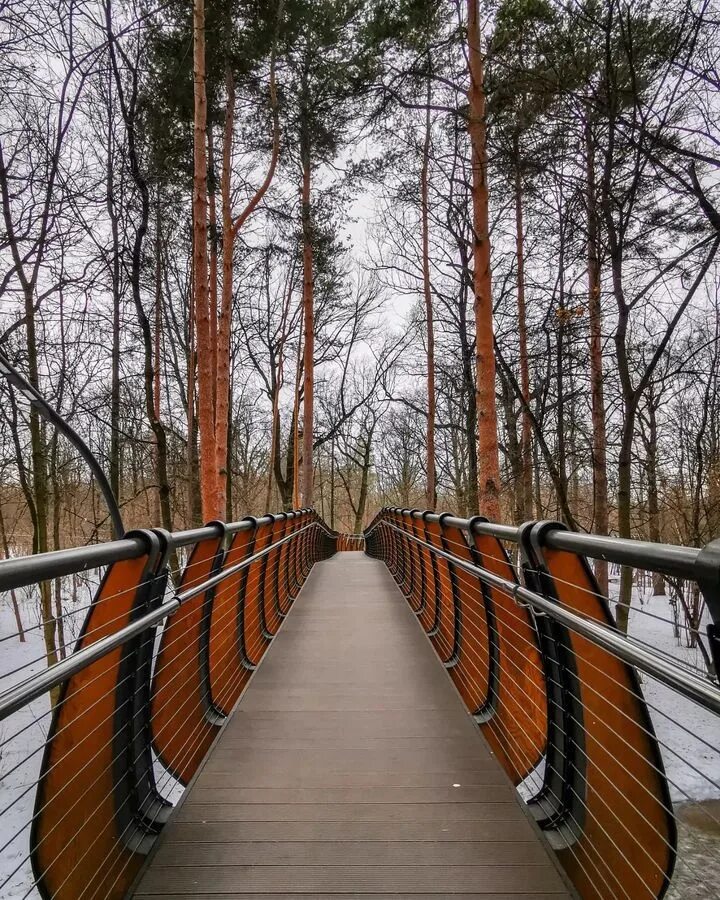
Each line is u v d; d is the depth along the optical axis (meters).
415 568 7.44
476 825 2.34
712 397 15.05
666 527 15.82
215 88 12.74
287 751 3.05
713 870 4.02
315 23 12.36
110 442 17.34
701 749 7.79
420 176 15.52
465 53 9.19
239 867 2.06
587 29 8.01
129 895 1.92
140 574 2.15
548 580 2.16
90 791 1.92
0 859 6.05
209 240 14.88
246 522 4.15
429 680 4.26
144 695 2.39
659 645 13.05
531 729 2.84
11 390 11.78
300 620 6.48
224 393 12.71
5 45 9.60
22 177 11.90
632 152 8.72
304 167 17.06
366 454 36.81
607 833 1.96
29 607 18.30
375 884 1.97
